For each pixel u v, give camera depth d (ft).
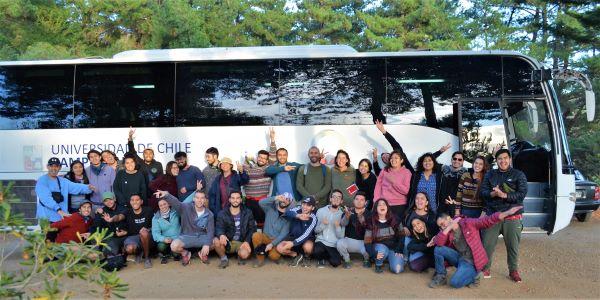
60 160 33.60
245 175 30.99
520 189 24.49
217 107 33.17
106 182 31.73
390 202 29.32
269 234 29.09
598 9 61.46
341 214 28.81
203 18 94.53
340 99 32.68
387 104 32.50
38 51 70.79
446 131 32.22
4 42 77.92
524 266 29.27
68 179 31.96
